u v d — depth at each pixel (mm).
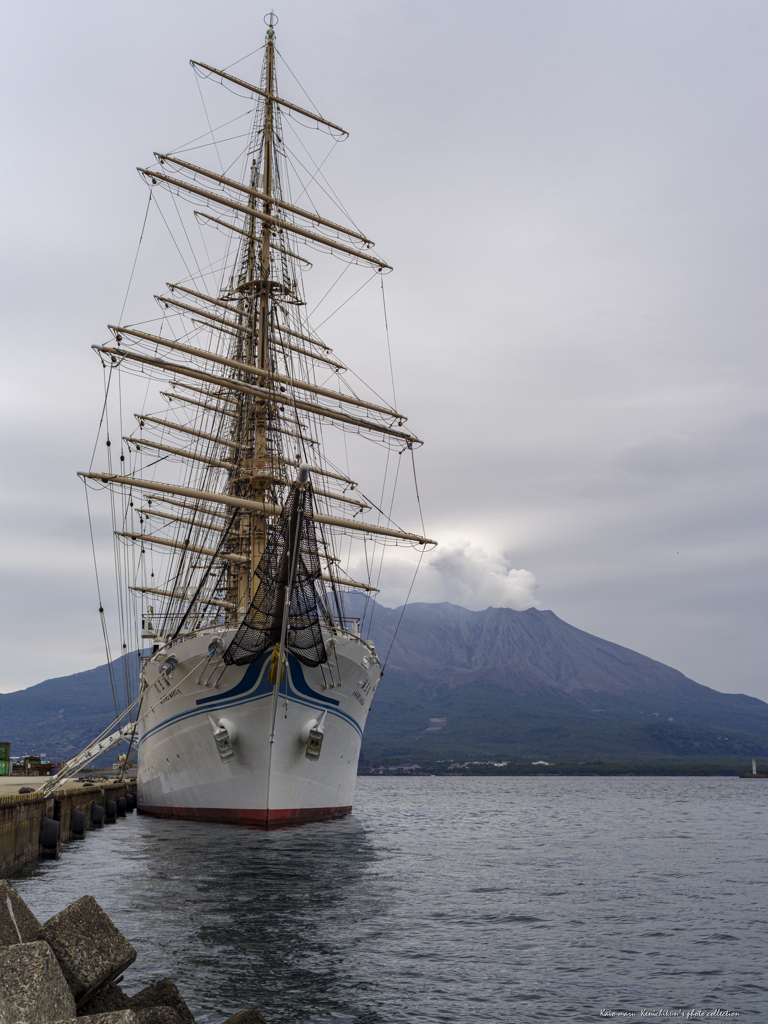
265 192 53969
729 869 33031
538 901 24328
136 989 14117
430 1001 14102
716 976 16156
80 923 10445
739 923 21312
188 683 37594
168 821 42312
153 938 17625
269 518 49594
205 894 22984
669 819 68625
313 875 26625
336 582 49875
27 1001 8516
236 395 55812
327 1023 12797
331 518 48875
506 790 159750
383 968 15992
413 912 21703
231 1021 10219
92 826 45531
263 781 36031
